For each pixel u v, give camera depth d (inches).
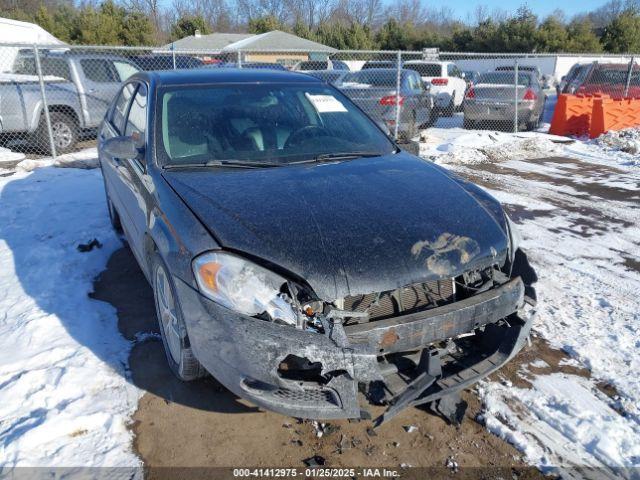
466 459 98.0
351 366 86.7
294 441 101.5
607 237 214.7
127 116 165.2
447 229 101.5
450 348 101.3
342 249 93.3
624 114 454.0
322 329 88.9
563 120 476.4
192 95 142.2
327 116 148.6
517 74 496.7
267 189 109.7
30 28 721.6
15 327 135.8
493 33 1497.3
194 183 112.4
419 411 109.7
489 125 524.1
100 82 390.3
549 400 112.7
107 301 152.6
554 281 171.8
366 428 105.0
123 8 1471.5
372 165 127.6
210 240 94.6
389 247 95.0
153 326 139.1
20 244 193.2
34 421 103.5
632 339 135.8
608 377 120.3
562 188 294.4
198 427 104.3
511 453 99.3
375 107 430.9
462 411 106.3
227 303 89.4
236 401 111.4
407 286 95.3
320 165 126.3
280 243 93.0
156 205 112.3
